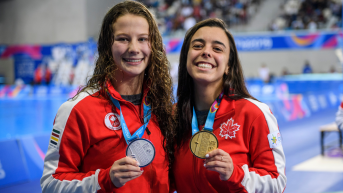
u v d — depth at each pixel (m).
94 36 16.98
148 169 1.56
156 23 1.61
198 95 1.71
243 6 17.50
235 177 1.38
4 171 3.75
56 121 1.49
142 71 1.60
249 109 1.57
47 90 16.11
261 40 13.56
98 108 1.50
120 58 1.51
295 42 13.35
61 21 18.86
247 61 16.64
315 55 15.70
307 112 9.52
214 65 1.59
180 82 1.77
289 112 8.73
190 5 18.20
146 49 1.54
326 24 15.42
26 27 19.78
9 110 11.09
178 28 17.23
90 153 1.50
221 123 1.61
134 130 1.56
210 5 17.97
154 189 1.59
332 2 16.22
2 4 20.38
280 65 16.23
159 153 1.61
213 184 1.58
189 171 1.63
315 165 4.51
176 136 1.72
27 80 18.84
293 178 3.98
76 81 16.14
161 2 18.94
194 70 1.60
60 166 1.46
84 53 16.14
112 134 1.50
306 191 3.50
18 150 3.98
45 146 4.30
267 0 17.56
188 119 1.72
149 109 1.64
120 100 1.53
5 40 20.59
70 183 1.39
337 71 15.12
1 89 17.05
